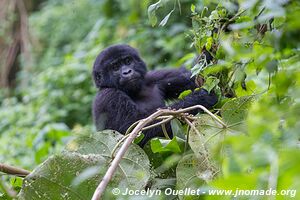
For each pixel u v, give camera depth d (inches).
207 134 219.5
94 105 429.7
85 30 1016.9
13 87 1014.4
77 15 1027.9
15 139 666.8
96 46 883.4
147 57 818.8
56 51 1014.4
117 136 225.9
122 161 222.5
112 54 437.1
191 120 224.8
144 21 880.9
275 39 154.6
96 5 986.7
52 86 848.9
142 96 429.1
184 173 216.4
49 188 219.1
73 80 832.9
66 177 218.7
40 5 1147.9
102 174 219.0
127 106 409.1
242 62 220.7
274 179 135.9
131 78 422.3
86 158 220.5
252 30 219.5
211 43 258.2
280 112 139.2
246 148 131.3
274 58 161.3
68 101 826.8
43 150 521.7
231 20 249.6
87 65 843.4
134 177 219.5
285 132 131.6
